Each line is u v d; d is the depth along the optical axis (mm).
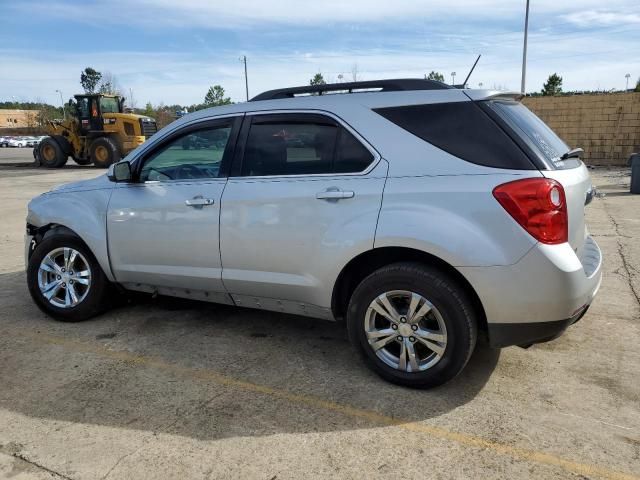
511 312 3043
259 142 3791
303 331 4410
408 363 3348
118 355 3967
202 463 2691
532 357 3799
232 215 3789
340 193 3383
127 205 4254
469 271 3043
